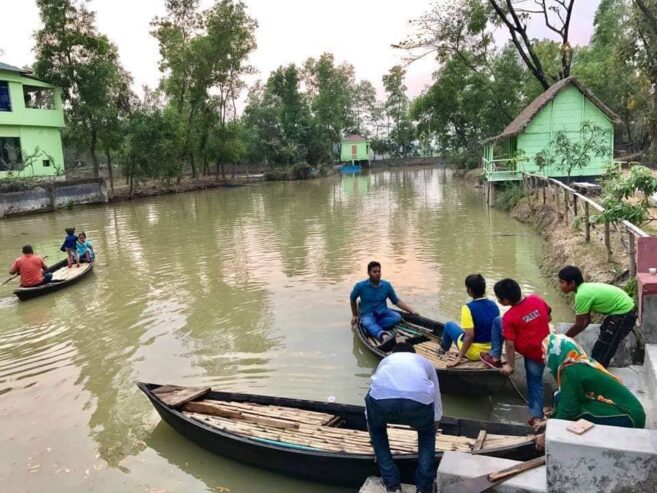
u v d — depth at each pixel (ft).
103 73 119.75
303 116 202.18
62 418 22.00
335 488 17.16
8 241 67.92
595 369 13.65
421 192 116.78
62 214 96.43
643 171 30.04
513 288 18.47
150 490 17.24
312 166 197.47
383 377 14.73
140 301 38.27
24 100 112.47
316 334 30.01
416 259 47.14
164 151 127.54
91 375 26.11
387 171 231.91
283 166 192.85
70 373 26.43
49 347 30.17
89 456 19.25
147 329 32.32
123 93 137.18
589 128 77.92
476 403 22.04
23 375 26.40
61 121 119.44
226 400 21.11
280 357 27.09
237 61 156.46
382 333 26.03
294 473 17.42
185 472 18.17
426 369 14.99
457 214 75.87
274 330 31.01
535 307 18.54
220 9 147.02
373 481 15.75
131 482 17.67
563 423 12.71
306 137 200.34
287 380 24.49
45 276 42.04
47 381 25.57
